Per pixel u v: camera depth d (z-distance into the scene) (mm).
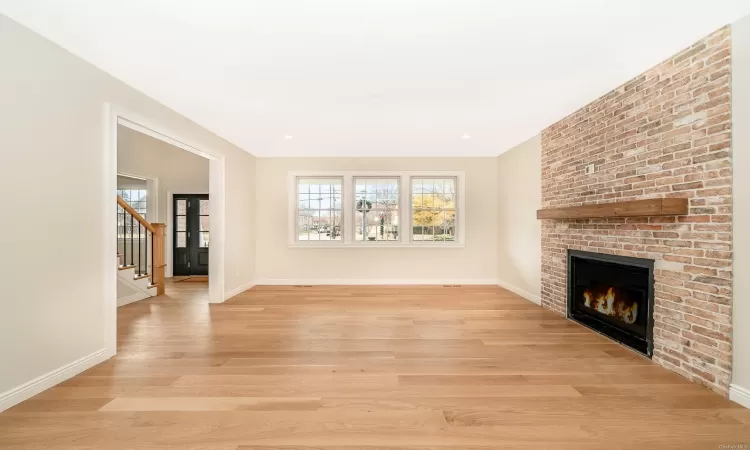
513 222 5434
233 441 1677
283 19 2010
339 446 1640
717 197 2117
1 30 1964
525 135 4691
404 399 2086
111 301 2725
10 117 2004
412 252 6156
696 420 1849
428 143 5160
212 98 3283
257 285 6059
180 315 4082
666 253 2514
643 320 2816
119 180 6926
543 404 2021
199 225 7133
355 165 6145
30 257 2107
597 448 1619
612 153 3088
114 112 2760
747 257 1961
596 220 3355
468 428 1783
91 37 2203
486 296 5137
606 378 2369
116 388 2213
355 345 3047
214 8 1899
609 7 1899
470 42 2275
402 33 2168
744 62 1967
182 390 2193
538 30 2135
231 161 5121
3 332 1956
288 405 2014
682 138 2367
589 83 2941
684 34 2178
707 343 2191
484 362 2660
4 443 1641
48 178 2225
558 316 4008
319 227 6273
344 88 3047
